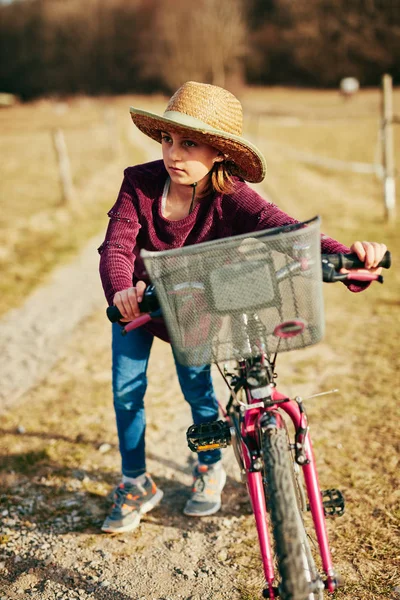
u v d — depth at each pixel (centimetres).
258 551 274
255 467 204
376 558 262
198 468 307
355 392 414
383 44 6062
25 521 305
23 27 7188
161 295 185
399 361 458
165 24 6366
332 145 2173
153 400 429
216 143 217
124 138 2655
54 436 388
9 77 7306
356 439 355
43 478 342
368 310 577
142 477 301
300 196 1173
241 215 237
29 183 1548
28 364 509
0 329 594
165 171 244
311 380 440
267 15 6950
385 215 923
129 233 238
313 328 193
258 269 184
